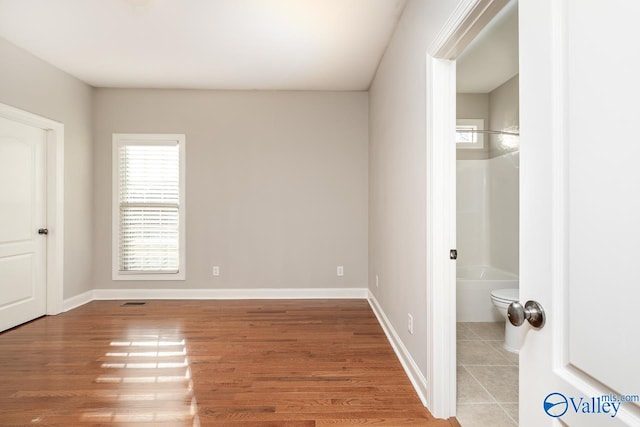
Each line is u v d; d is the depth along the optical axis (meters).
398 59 2.62
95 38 3.00
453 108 1.80
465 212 4.11
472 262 4.11
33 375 2.26
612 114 0.56
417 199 2.08
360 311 3.72
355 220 4.32
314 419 1.80
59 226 3.61
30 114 3.25
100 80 3.94
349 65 3.53
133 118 4.20
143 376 2.25
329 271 4.32
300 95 4.29
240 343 2.80
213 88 4.20
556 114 0.69
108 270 4.21
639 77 0.51
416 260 2.11
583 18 0.62
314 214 4.31
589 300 0.61
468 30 1.51
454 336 1.80
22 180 3.28
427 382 1.89
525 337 0.78
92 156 4.16
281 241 4.30
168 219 4.25
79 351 2.64
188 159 4.24
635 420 0.53
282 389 2.09
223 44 3.11
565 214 0.67
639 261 0.52
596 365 0.60
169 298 4.23
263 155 4.28
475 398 1.99
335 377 2.24
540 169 0.73
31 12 2.61
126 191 4.22
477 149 4.11
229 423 1.76
